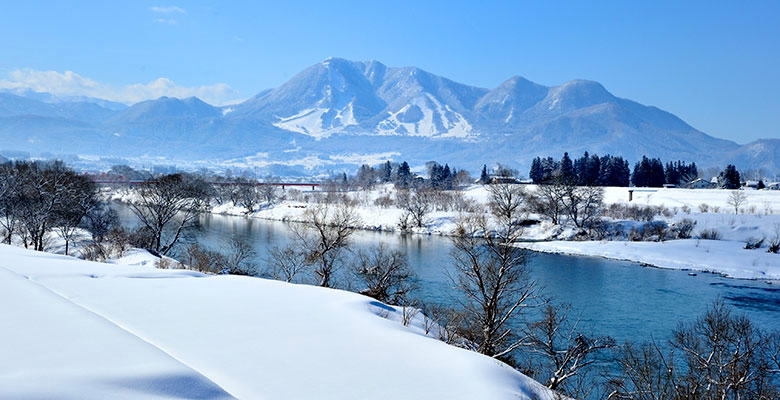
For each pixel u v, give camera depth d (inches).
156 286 912.9
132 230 2940.5
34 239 2303.2
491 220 3853.3
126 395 393.7
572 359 1047.0
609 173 7470.5
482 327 1136.8
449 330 1042.1
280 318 719.7
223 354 555.2
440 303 1683.1
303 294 900.0
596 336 1455.5
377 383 498.9
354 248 3058.6
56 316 608.1
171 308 741.9
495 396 484.1
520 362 1159.0
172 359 489.7
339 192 7657.5
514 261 1392.7
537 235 3838.6
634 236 3612.2
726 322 1235.9
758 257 2940.5
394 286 1814.7
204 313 724.0
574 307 1875.0
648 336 1507.1
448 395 478.0
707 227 3757.4
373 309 869.8
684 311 1860.2
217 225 4286.4
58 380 398.9
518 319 1481.3
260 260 2496.3
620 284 2343.8
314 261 1904.5
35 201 2482.8
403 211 4670.3
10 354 466.3
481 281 1182.9
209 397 427.2
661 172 7485.2
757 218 3932.1
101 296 792.3
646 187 7175.2
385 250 2962.6
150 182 3479.3
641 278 2497.5
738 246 3248.0
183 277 1085.1
